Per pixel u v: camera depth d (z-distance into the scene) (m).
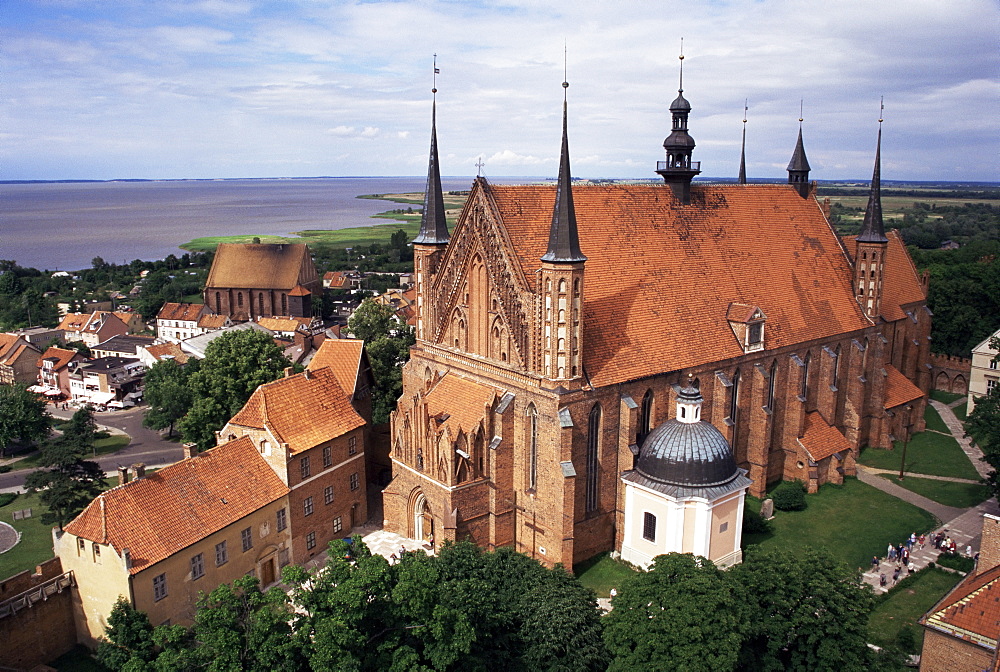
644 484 58.25
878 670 43.31
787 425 75.88
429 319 69.12
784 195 86.00
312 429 65.81
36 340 183.75
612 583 58.19
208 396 85.81
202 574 55.00
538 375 56.91
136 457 106.44
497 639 44.22
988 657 40.81
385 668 37.34
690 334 66.00
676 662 39.34
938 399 114.00
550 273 54.12
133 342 169.38
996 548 47.31
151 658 48.09
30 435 109.06
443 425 61.28
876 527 69.19
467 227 61.94
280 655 36.53
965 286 118.56
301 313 195.50
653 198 71.44
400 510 66.88
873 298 84.81
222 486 58.44
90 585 51.94
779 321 74.25
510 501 60.94
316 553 66.25
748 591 45.31
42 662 51.84
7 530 80.25
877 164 83.31
